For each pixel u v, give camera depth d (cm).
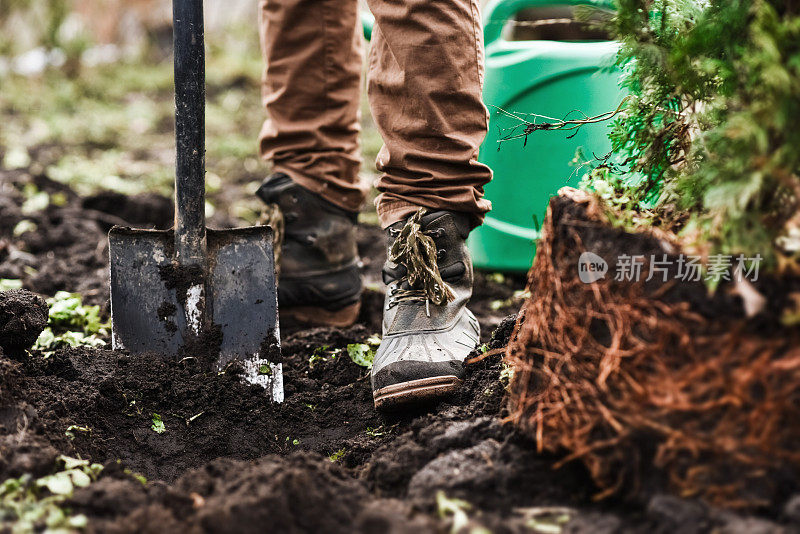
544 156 271
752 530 117
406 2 172
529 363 149
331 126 232
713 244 130
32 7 836
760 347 123
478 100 179
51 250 326
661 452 129
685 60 146
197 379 194
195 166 197
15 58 847
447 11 172
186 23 190
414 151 179
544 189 275
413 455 153
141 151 529
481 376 181
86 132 565
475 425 156
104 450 170
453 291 190
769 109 122
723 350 125
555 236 145
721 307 127
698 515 123
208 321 202
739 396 123
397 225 188
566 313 141
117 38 965
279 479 138
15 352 183
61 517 134
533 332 149
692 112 153
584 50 253
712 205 128
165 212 385
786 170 122
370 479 155
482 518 133
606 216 141
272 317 203
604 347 136
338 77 229
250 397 195
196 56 192
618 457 133
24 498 140
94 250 321
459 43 173
